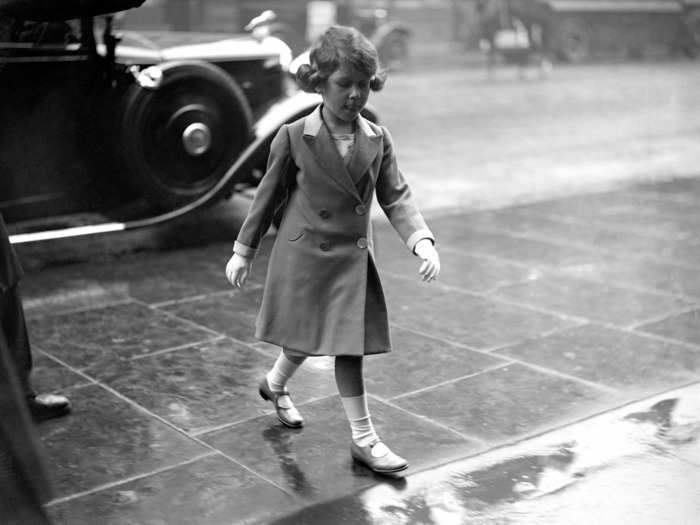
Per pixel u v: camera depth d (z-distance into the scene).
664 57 27.34
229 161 6.58
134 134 6.18
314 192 3.31
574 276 5.97
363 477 3.35
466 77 20.33
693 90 18.05
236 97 6.50
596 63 24.72
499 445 3.59
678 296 5.54
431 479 3.32
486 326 5.03
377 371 4.39
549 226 7.37
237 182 6.58
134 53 6.40
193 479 3.34
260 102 7.42
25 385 3.71
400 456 3.51
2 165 5.93
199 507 3.14
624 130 12.89
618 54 27.06
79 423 3.82
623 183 9.24
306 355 3.62
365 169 3.30
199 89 6.37
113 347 4.73
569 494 3.20
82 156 6.20
